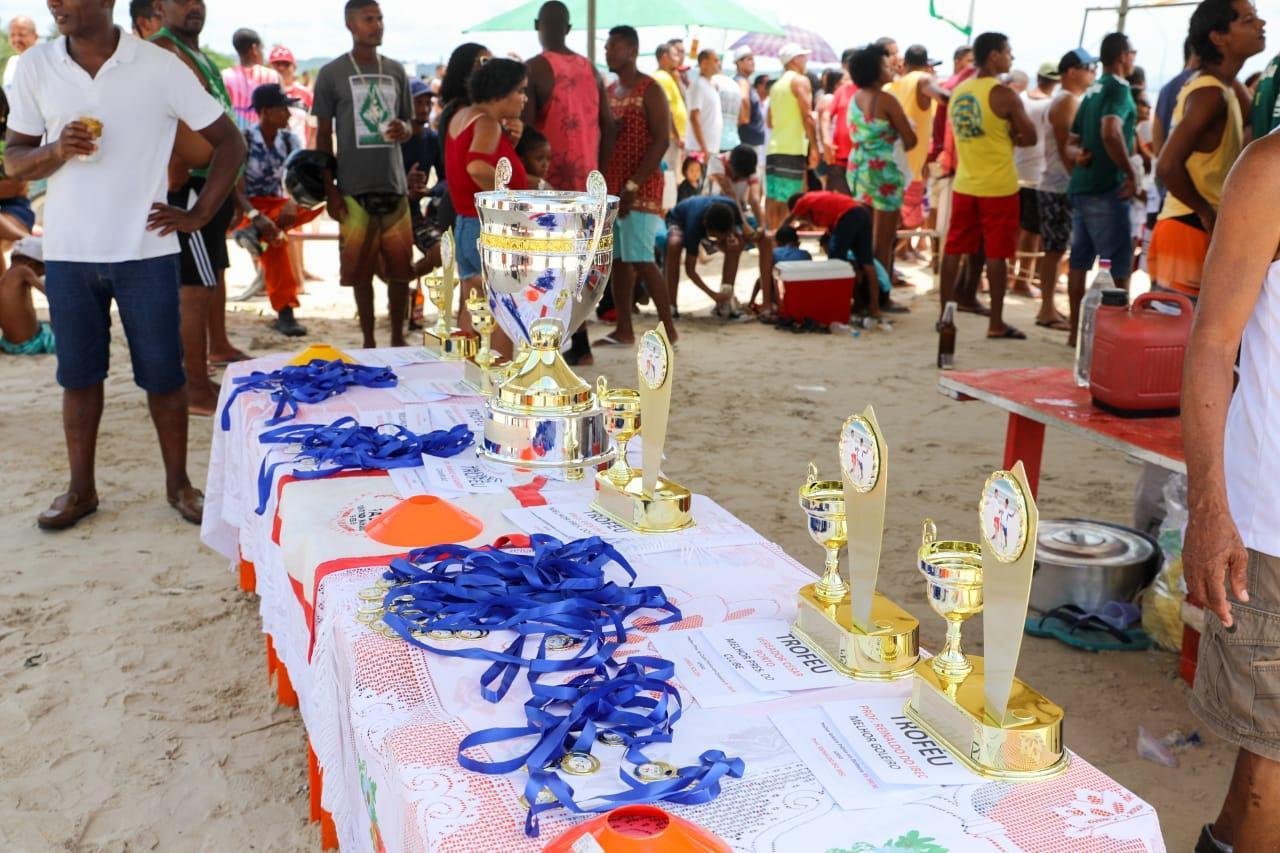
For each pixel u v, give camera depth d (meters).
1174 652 3.29
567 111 6.32
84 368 4.12
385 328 7.88
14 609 3.51
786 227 8.56
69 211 3.89
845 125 11.28
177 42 5.09
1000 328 7.83
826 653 1.44
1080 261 7.48
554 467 2.10
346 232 6.09
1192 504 1.76
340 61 5.93
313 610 1.71
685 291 9.68
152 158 3.89
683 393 6.36
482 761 1.19
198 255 5.40
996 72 7.49
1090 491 4.81
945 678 1.25
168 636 3.36
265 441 2.35
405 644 1.46
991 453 5.34
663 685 1.30
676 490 1.95
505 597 1.52
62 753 2.73
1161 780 2.67
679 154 11.05
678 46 11.06
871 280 8.33
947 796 1.13
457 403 2.69
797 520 4.39
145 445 5.20
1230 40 4.51
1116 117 7.01
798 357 7.30
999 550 1.17
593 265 2.05
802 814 1.10
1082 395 3.25
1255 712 1.81
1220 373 1.73
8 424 5.52
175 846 2.40
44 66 3.74
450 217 6.65
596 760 1.17
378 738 1.26
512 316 2.11
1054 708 1.20
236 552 3.22
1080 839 1.07
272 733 2.84
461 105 5.99
